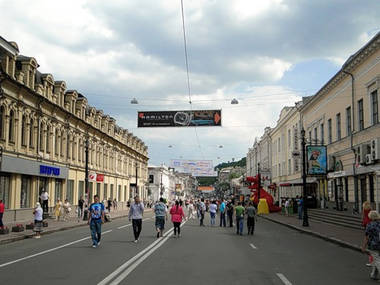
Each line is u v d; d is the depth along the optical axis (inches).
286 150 2354.8
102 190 2113.7
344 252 605.3
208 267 448.5
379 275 393.7
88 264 462.9
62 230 1019.9
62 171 1514.5
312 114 1763.0
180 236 825.5
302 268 453.1
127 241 717.9
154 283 360.8
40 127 1343.5
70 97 1600.6
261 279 383.9
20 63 1232.2
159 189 4271.7
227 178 6427.2
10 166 1122.0
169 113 1232.8
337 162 1416.1
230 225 1138.7
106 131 2171.5
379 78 1074.7
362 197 1182.9
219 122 1216.2
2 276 393.4
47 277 387.2
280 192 2534.5
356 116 1236.5
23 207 1240.8
